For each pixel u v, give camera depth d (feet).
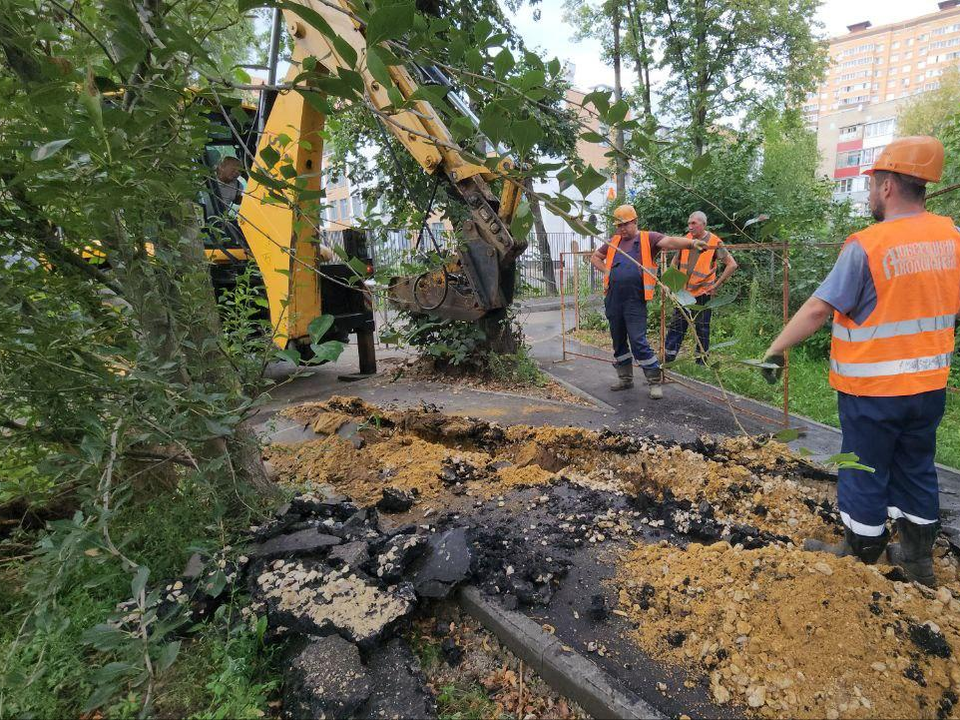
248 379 8.97
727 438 14.37
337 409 18.06
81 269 7.45
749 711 6.25
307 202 7.29
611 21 47.14
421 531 10.03
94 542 5.71
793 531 9.96
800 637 6.77
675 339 22.48
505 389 21.53
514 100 4.00
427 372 24.30
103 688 5.33
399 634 7.75
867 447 8.03
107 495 6.14
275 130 17.49
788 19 42.80
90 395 7.18
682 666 6.89
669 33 45.88
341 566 8.09
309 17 3.35
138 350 7.71
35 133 4.37
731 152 37.29
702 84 45.55
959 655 6.38
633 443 13.73
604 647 7.26
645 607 7.88
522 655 7.39
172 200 6.33
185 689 6.50
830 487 11.51
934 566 8.84
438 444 15.19
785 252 15.39
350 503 10.50
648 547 9.14
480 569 8.67
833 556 7.84
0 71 5.83
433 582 8.08
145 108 4.61
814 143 62.23
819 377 21.29
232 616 7.60
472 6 19.66
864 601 7.06
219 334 8.93
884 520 8.21
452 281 19.13
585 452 14.02
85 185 4.88
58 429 7.38
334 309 23.65
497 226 16.87
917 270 7.41
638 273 19.13
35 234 6.64
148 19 4.92
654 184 36.58
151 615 5.48
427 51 5.14
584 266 48.49
